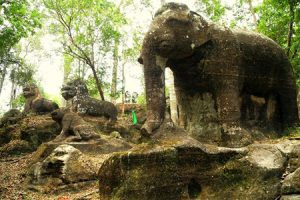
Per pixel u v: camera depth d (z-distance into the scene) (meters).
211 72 6.30
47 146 11.91
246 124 6.78
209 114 6.50
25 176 10.95
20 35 13.95
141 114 21.11
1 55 18.19
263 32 13.71
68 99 16.33
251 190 5.44
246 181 5.54
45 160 9.95
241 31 6.90
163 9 6.40
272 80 7.07
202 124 6.54
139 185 5.46
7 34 13.89
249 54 6.70
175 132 5.98
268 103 7.19
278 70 7.15
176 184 5.56
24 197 9.30
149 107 6.04
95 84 21.00
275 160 5.60
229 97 6.26
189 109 6.79
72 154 9.82
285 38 13.79
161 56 6.19
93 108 15.09
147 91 6.11
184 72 6.56
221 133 6.21
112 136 13.99
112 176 5.73
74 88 16.38
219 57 6.33
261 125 6.98
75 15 18.92
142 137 6.02
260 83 6.90
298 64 13.41
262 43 6.89
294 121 7.26
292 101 7.27
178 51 6.19
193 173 5.67
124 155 5.64
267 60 6.92
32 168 10.63
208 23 6.44
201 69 6.37
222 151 5.79
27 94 18.84
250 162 5.61
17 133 16.36
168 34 6.09
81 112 14.84
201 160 5.72
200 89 6.57
